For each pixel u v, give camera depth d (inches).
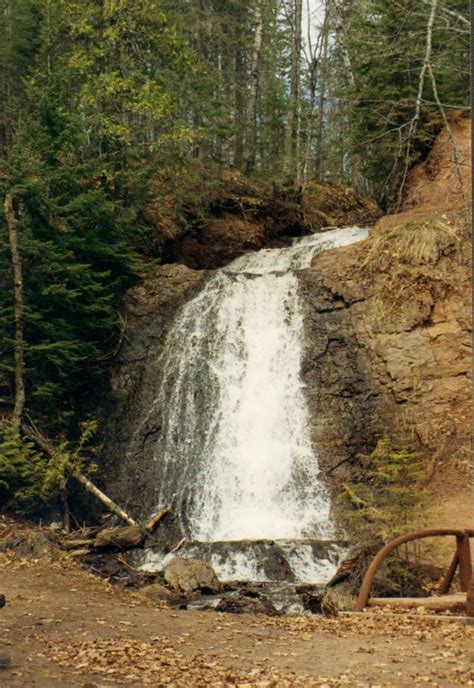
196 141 1443.2
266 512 996.6
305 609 708.7
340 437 1016.9
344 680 400.2
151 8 1402.6
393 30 1285.7
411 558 783.1
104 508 1049.5
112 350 1195.3
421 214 1144.2
